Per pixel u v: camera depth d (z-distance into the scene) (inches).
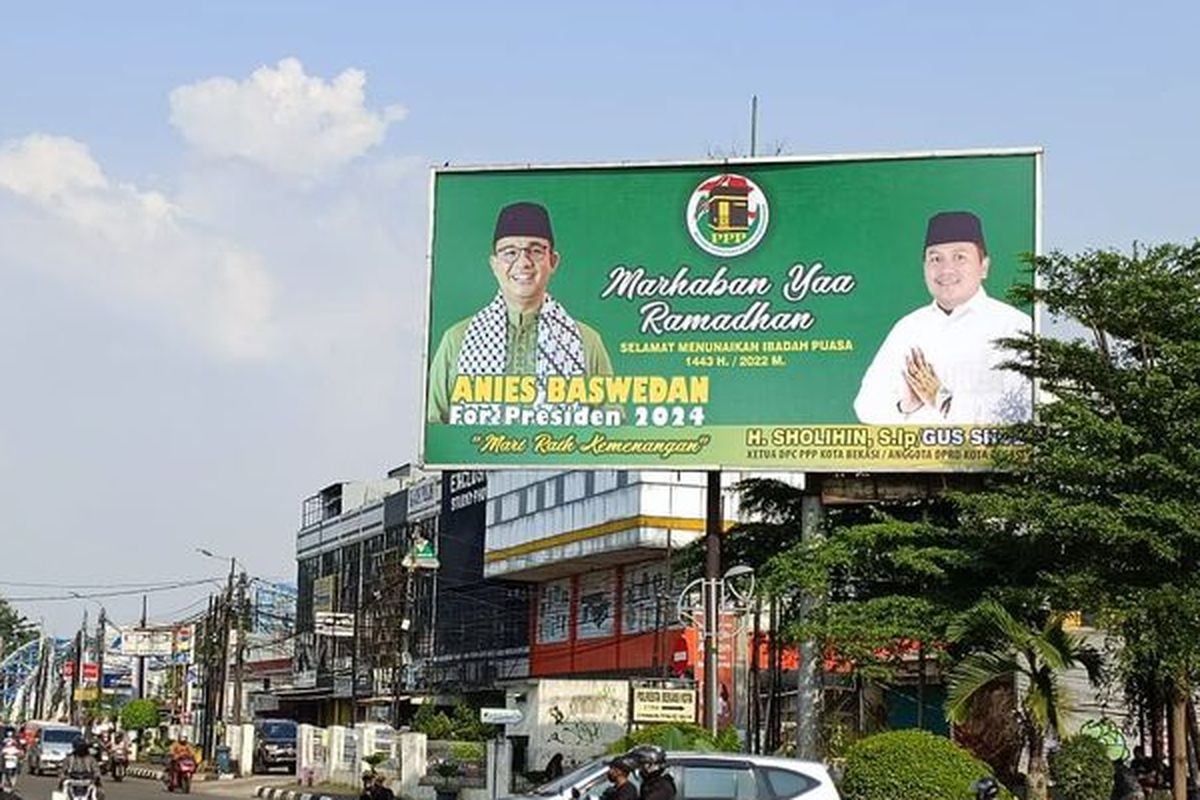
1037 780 968.3
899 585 1138.7
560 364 1163.3
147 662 4451.3
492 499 2459.4
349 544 3255.4
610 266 1167.6
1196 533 962.7
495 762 1515.7
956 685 991.0
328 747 2101.4
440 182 1193.4
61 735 2215.8
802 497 1219.9
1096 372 1033.5
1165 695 1029.8
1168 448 990.4
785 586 1111.0
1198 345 992.9
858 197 1143.6
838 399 1127.6
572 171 1181.1
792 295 1141.7
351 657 3004.4
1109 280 1032.8
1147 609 963.3
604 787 671.8
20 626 6663.4
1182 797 974.4
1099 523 969.5
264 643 3629.4
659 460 1143.0
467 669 2635.3
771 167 1158.3
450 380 1175.0
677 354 1151.0
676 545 2015.3
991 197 1127.6
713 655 1189.1
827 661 1155.9
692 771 661.3
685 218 1163.3
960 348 1115.9
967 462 1103.6
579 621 2341.3
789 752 1224.2
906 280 1130.0
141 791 1975.9
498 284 1178.0
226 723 2721.5
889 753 892.6
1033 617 1038.4
